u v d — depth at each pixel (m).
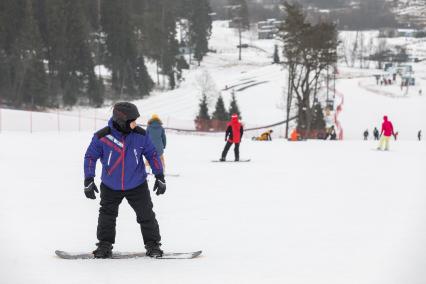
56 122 67.06
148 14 159.12
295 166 25.89
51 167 23.86
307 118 74.75
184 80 166.12
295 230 11.00
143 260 8.30
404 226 11.38
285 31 74.88
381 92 142.50
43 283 6.90
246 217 12.60
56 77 116.38
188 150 37.00
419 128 103.56
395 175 21.89
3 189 17.05
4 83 105.31
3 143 37.28
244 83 154.38
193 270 7.70
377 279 7.25
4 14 105.31
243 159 29.86
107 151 8.29
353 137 92.56
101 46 134.38
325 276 7.39
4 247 9.30
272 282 7.07
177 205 14.50
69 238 10.16
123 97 131.75
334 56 74.38
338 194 16.55
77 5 117.94
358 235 10.44
